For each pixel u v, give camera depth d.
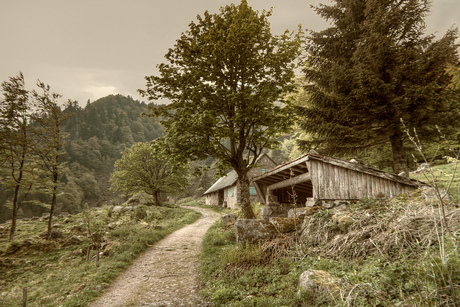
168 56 13.22
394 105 11.97
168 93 13.35
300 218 9.52
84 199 122.31
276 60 12.52
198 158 12.97
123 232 17.33
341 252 5.90
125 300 7.42
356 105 13.13
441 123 12.72
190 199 71.94
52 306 7.53
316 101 14.59
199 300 6.97
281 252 7.83
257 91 12.70
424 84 12.34
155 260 11.70
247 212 13.28
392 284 3.86
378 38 12.91
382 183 8.80
